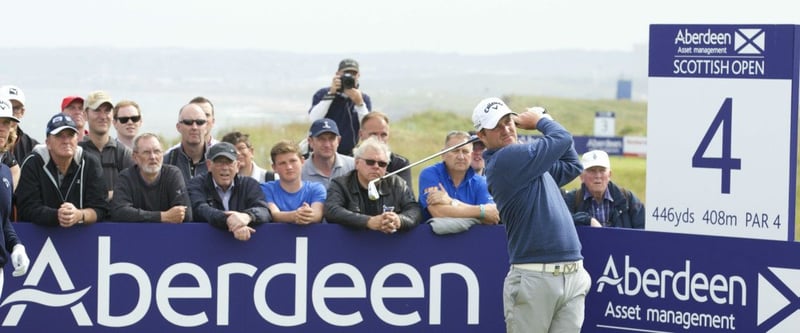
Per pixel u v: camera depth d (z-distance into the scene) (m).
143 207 11.88
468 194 12.78
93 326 11.68
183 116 13.77
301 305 11.89
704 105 11.40
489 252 12.02
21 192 11.59
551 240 10.38
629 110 78.56
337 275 11.91
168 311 11.75
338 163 13.69
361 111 16.02
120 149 13.55
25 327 11.59
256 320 11.86
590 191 13.09
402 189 12.09
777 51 11.00
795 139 11.03
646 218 11.82
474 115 10.65
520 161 10.23
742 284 10.98
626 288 11.65
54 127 11.47
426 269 11.97
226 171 11.97
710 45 11.31
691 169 11.52
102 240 11.63
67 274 11.62
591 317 11.89
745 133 11.23
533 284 10.42
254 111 64.31
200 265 11.76
